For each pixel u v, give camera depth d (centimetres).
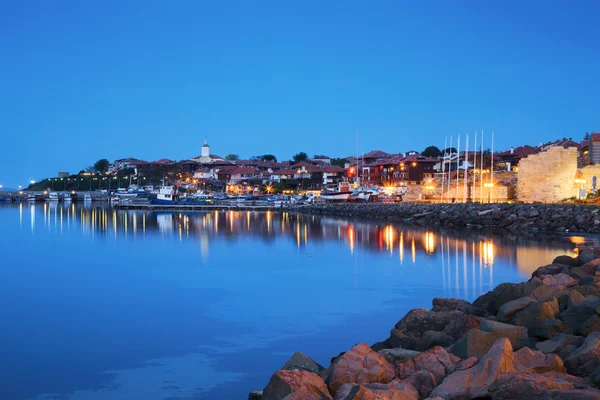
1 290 3272
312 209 12488
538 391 1105
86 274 3831
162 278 3662
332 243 5734
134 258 4647
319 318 2597
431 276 3638
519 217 7362
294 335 2333
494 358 1252
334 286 3341
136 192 18275
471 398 1180
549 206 7375
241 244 5697
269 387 1284
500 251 4897
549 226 6881
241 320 2572
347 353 1392
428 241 5838
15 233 7044
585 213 6819
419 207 9519
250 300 2978
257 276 3712
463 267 3984
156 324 2517
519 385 1127
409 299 2972
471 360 1340
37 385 1827
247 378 1877
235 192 19088
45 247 5484
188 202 14738
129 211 13075
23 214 11544
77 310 2780
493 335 1477
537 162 8912
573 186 8794
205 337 2319
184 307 2836
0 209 13938
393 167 16050
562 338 1477
